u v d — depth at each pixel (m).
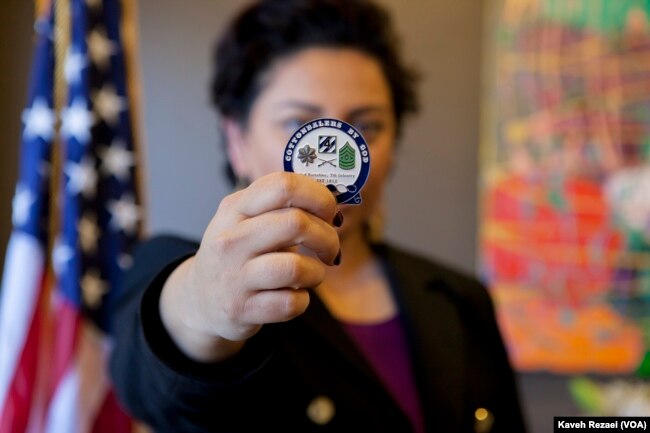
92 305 1.08
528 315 1.31
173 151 1.20
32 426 1.02
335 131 0.46
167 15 1.21
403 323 0.75
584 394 1.33
